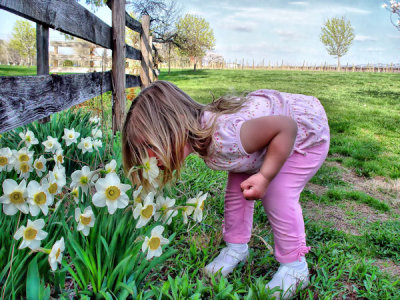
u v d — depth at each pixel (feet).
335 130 19.57
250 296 4.36
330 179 11.23
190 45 79.41
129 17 17.17
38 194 3.83
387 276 5.71
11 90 5.18
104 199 3.87
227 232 5.65
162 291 4.12
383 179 11.62
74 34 8.06
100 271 4.07
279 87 51.57
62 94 7.38
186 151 4.62
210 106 4.77
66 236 4.33
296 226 4.96
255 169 4.88
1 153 4.86
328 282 5.24
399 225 7.73
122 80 12.03
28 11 5.68
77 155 7.73
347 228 7.64
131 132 4.39
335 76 76.02
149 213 4.06
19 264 3.82
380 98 36.45
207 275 5.24
